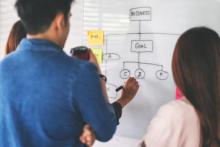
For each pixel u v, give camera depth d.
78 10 1.70
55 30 0.98
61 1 0.96
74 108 0.95
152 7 1.45
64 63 0.94
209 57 1.00
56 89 0.92
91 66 0.96
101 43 1.64
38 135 0.95
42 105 0.93
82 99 0.93
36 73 0.94
